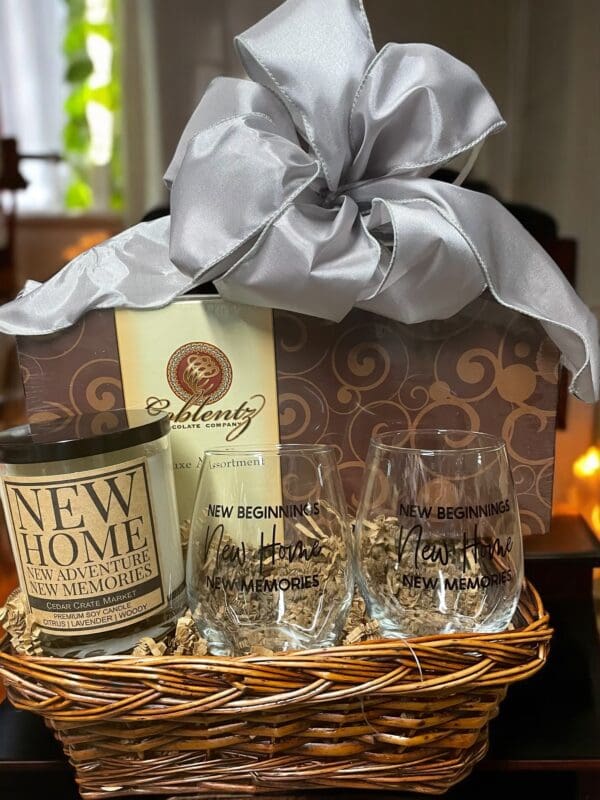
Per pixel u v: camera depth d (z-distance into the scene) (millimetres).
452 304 347
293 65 327
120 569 326
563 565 463
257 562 327
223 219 323
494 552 332
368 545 344
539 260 360
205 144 326
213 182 323
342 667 288
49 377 382
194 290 424
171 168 368
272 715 299
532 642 317
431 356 388
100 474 317
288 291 327
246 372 384
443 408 393
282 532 329
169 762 318
